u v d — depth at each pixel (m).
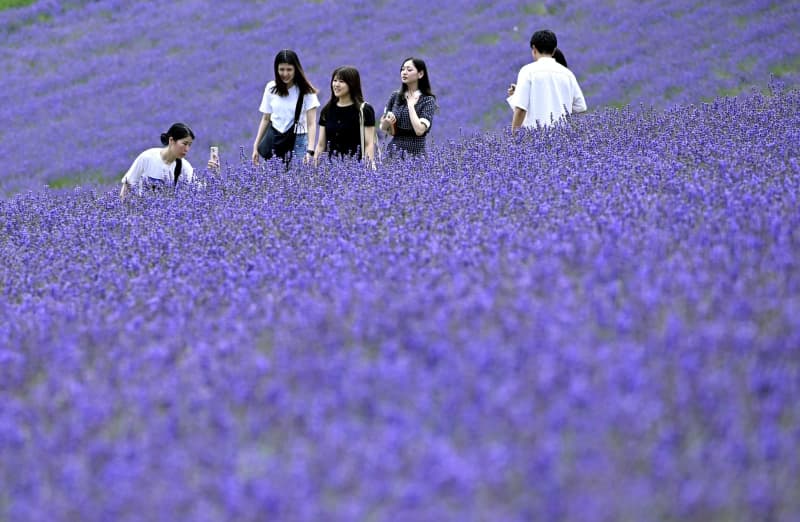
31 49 53.31
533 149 17.48
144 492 5.85
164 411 7.12
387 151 20.03
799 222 10.22
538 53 20.52
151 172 19.05
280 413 6.59
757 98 23.08
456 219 11.92
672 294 8.23
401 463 5.84
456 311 8.04
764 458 5.64
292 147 20.23
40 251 13.95
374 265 10.11
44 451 6.54
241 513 5.47
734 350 6.95
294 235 12.29
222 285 10.32
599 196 12.41
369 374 6.95
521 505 5.45
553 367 6.64
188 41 51.50
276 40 49.75
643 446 5.87
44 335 9.12
